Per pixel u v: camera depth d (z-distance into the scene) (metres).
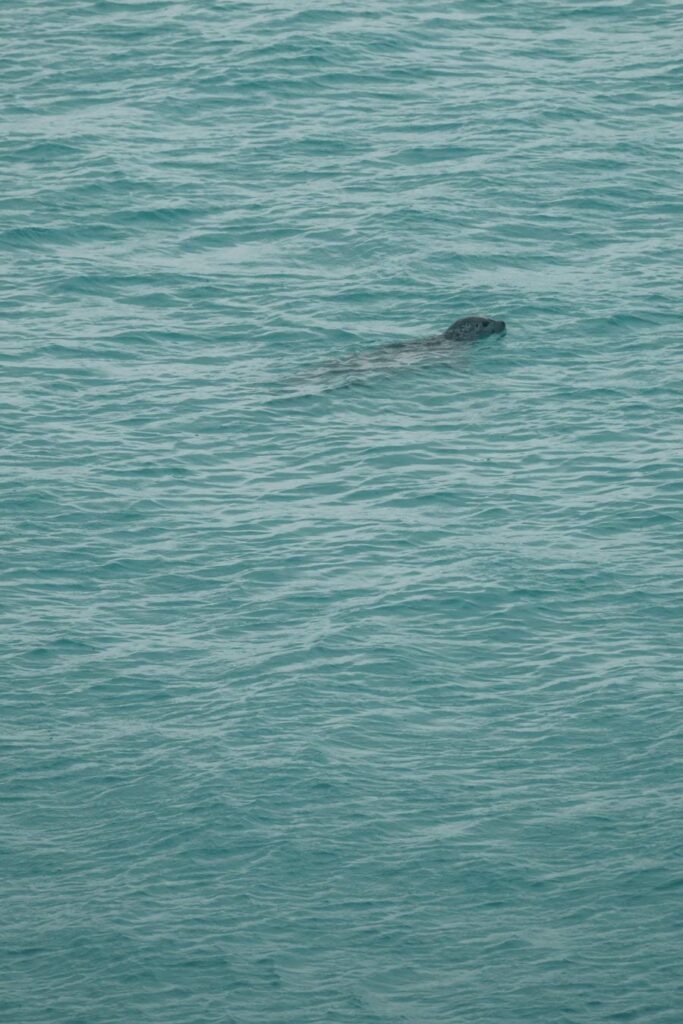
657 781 82.25
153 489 111.75
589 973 70.06
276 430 119.88
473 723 87.06
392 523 107.06
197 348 132.12
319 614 97.00
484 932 72.75
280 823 79.50
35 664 92.19
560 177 158.62
